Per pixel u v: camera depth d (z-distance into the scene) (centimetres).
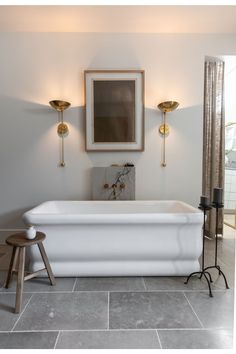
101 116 295
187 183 303
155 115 297
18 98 293
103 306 169
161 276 212
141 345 134
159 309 166
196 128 300
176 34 293
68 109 295
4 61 291
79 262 211
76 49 291
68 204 282
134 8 242
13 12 250
